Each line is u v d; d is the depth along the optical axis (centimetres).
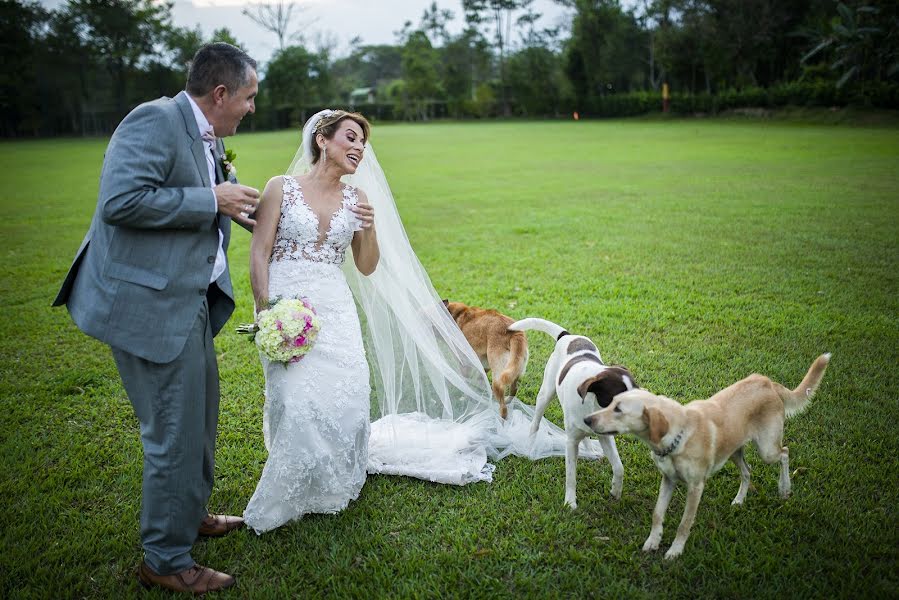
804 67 4869
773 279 722
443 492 367
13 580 295
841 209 1091
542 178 1777
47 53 6197
